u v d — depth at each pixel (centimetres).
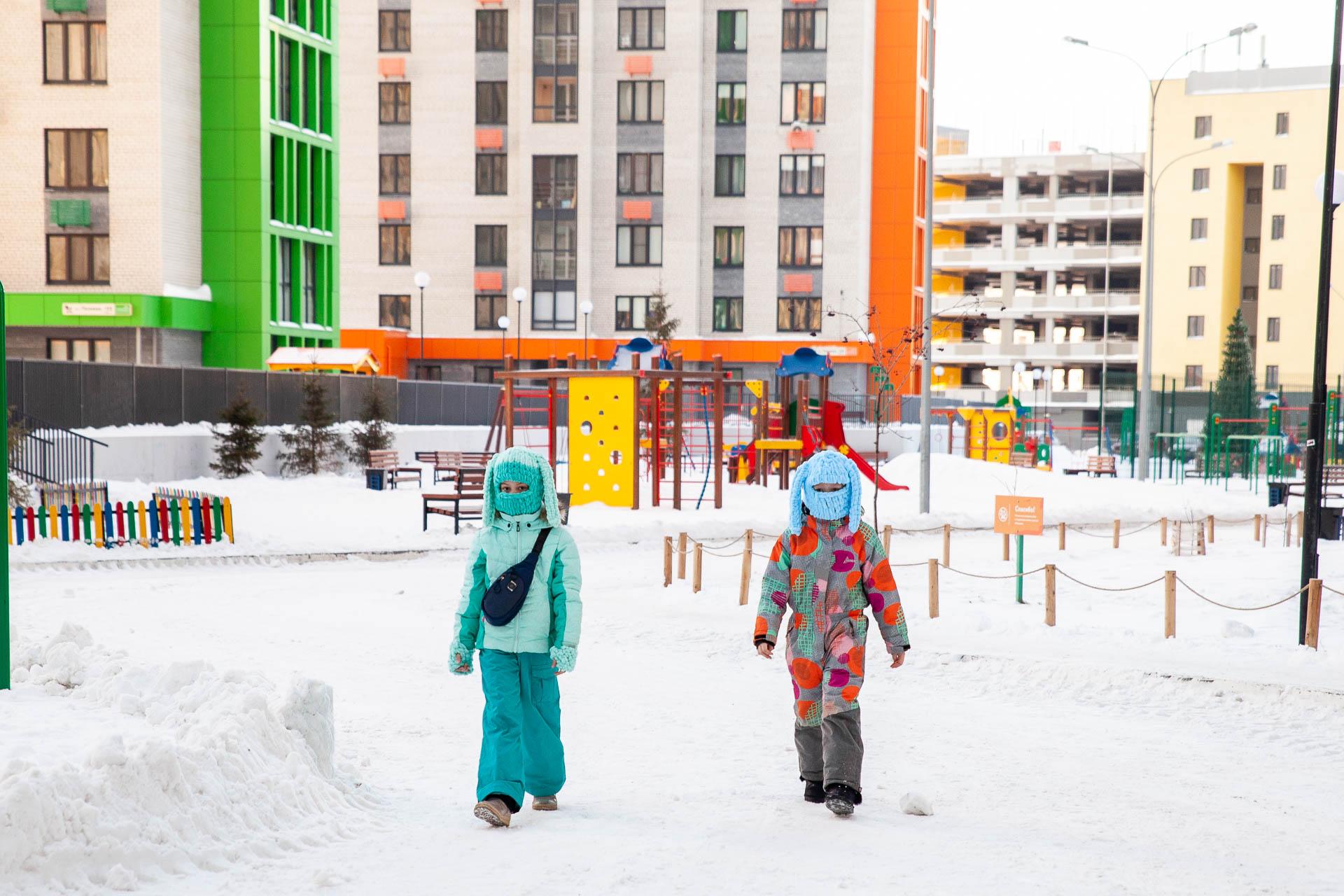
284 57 5062
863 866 562
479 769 650
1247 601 1631
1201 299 8275
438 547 2236
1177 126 8300
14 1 4541
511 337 6819
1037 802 714
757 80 6756
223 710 662
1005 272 9056
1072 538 2634
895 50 6825
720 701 1038
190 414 3462
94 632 1300
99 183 4578
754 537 2528
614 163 6756
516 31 6825
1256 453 4303
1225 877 566
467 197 6869
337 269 5391
